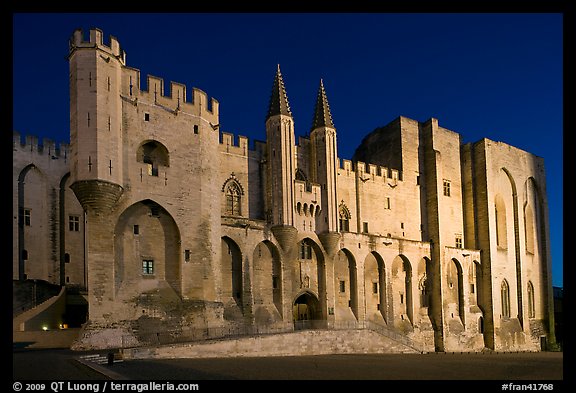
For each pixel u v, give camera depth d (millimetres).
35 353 34531
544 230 84062
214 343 40094
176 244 44375
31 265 52344
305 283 56000
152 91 44531
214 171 48562
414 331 64375
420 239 69062
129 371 28672
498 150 76562
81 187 38844
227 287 49531
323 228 56875
